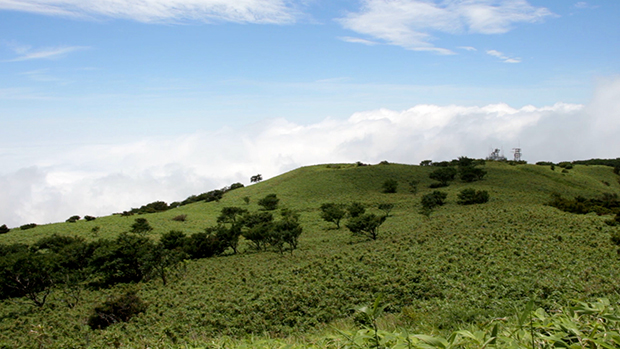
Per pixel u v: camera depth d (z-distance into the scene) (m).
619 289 11.10
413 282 17.02
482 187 79.25
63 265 37.62
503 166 103.19
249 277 26.75
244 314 16.84
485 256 20.70
